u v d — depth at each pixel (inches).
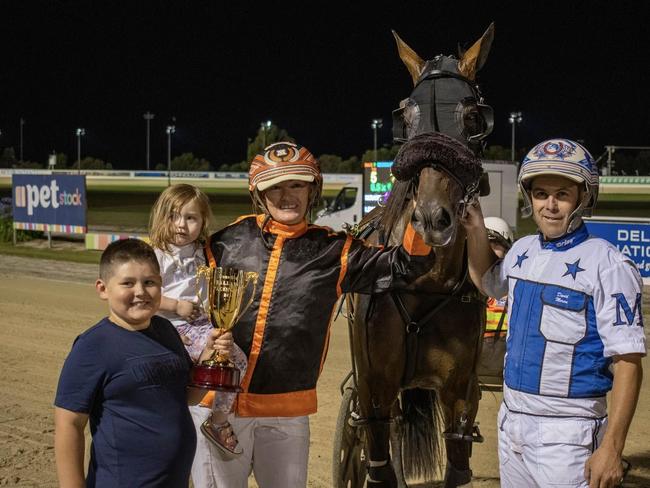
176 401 94.4
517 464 102.0
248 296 113.0
